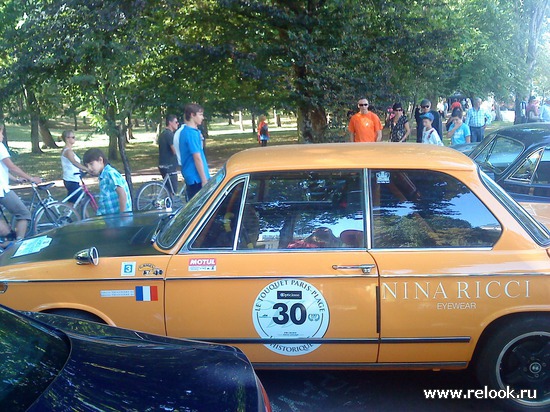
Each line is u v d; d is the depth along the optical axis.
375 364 3.91
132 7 9.98
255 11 12.95
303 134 14.12
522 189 6.66
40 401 2.21
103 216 5.33
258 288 3.82
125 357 2.63
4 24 10.88
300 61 12.94
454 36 14.47
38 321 2.92
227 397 2.38
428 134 11.26
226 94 14.05
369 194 3.98
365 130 11.32
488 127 31.77
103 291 3.91
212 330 3.88
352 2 13.33
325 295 3.80
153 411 2.23
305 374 4.58
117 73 9.86
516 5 21.80
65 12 9.98
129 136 36.28
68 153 9.21
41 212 8.37
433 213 3.94
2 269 4.09
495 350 3.85
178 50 13.05
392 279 3.78
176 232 4.04
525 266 3.76
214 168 20.48
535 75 23.47
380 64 13.48
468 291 3.77
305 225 3.98
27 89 10.52
